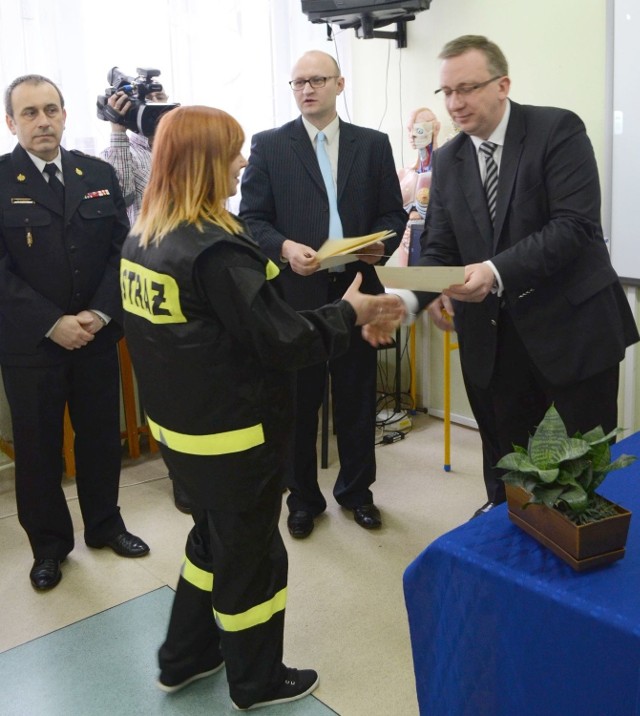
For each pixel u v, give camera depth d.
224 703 1.78
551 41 3.04
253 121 3.61
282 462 1.57
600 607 0.96
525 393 2.21
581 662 0.98
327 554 2.50
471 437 3.59
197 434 1.48
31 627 2.12
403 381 4.05
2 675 1.91
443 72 1.95
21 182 2.21
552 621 1.01
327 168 2.53
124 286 1.53
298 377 2.54
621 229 2.89
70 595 2.29
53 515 2.38
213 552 1.59
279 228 2.54
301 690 1.78
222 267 1.37
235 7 3.44
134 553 2.50
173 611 1.77
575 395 2.07
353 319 1.56
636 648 0.92
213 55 3.42
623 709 0.95
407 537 2.61
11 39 2.87
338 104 3.98
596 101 2.94
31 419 2.30
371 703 1.77
